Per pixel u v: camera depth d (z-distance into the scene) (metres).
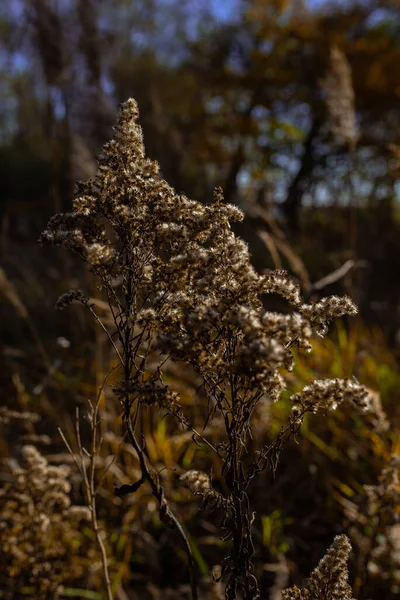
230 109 14.02
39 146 15.62
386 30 13.77
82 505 3.25
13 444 3.85
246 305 1.37
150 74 11.70
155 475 1.54
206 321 1.23
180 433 3.75
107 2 13.42
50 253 8.50
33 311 6.33
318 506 3.29
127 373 1.40
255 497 3.31
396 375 4.27
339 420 3.72
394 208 10.97
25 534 2.39
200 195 9.32
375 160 11.09
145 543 3.01
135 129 1.44
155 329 1.35
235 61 14.99
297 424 1.41
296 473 3.51
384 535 2.63
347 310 1.36
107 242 1.43
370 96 12.37
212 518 3.25
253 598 1.43
